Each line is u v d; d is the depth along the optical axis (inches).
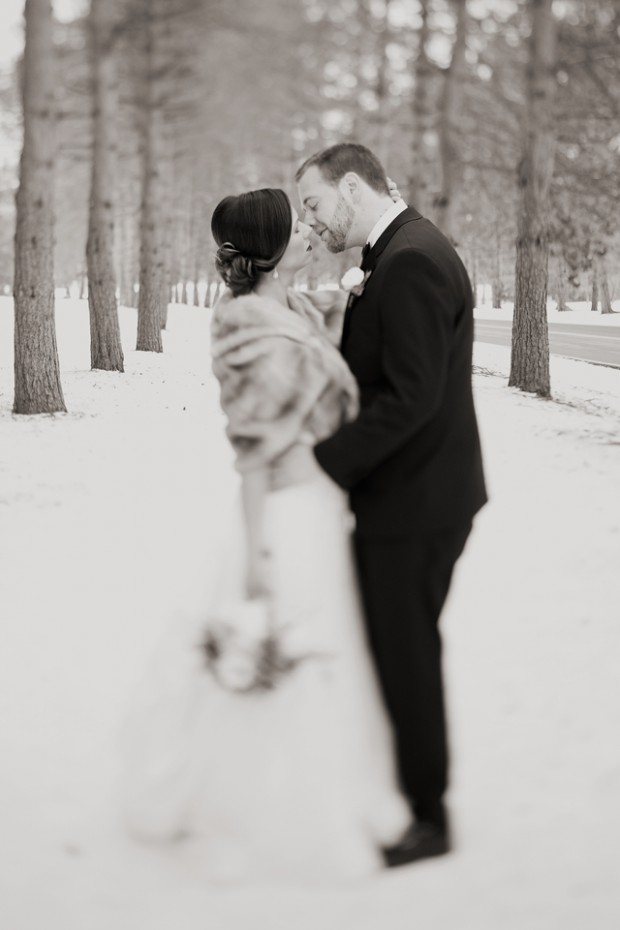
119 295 2529.5
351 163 82.5
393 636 78.7
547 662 131.1
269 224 79.1
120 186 1577.3
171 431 369.4
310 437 76.7
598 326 1524.4
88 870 79.2
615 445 339.9
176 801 80.8
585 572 176.6
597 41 499.8
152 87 777.6
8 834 85.4
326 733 77.5
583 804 91.2
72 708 115.3
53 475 272.7
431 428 77.7
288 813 77.1
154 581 171.8
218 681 76.0
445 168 611.2
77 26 574.9
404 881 77.5
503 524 217.5
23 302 402.9
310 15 748.6
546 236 526.0
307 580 78.4
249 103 1115.3
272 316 76.3
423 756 79.5
